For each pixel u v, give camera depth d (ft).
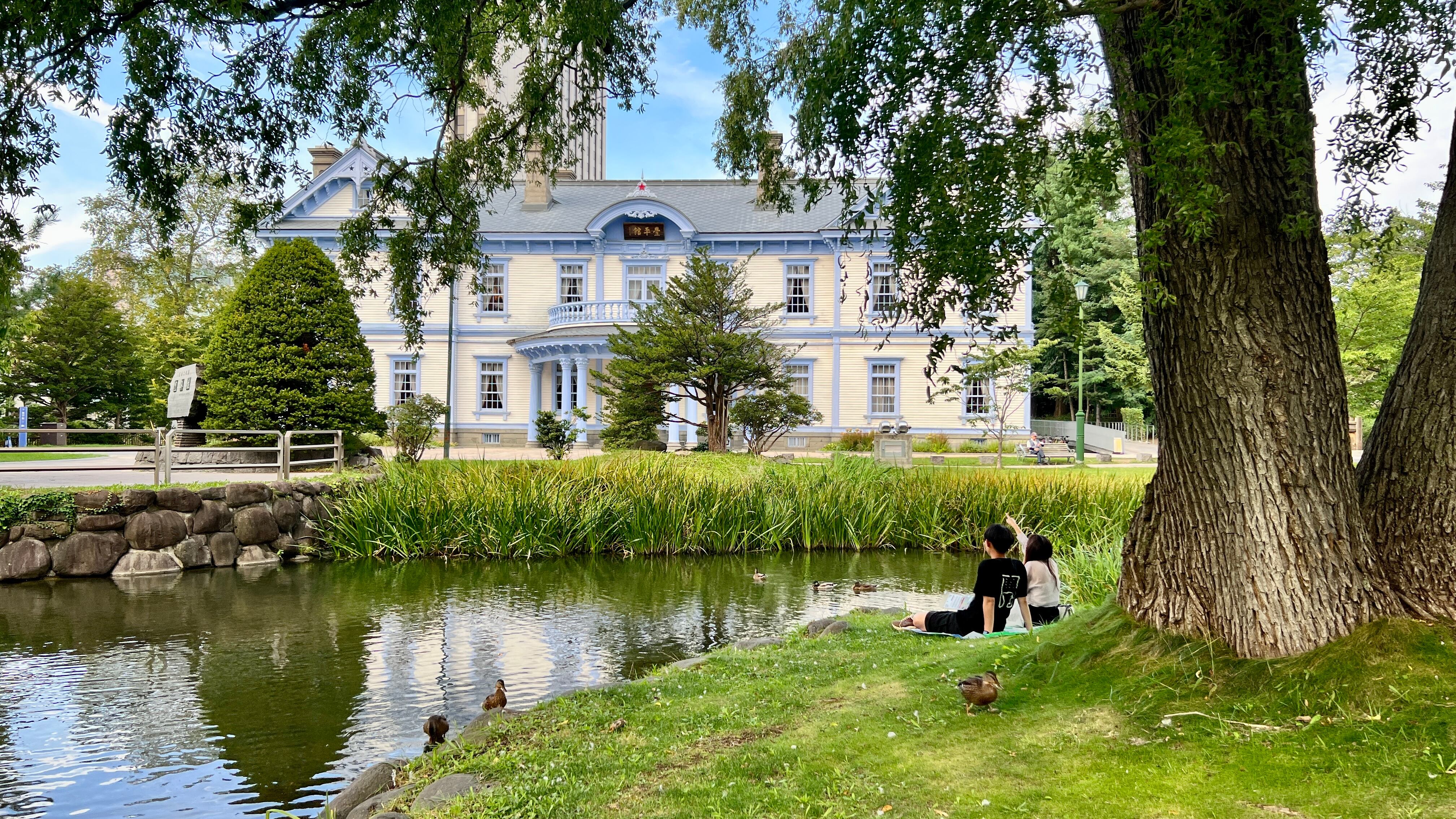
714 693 19.11
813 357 107.34
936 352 16.39
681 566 47.16
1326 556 13.84
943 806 11.53
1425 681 12.37
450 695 23.90
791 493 55.52
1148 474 62.80
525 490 51.67
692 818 11.69
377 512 49.85
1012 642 19.62
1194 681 14.06
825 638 25.30
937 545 53.98
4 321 97.40
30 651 28.50
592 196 118.62
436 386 108.88
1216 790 11.22
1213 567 14.64
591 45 26.04
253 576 43.34
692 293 71.31
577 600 37.42
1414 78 15.84
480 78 27.96
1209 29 11.94
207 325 123.85
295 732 20.89
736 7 27.45
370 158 105.29
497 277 110.11
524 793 13.15
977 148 14.47
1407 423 14.48
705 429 77.56
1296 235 13.92
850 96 16.96
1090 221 135.85
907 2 13.60
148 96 20.90
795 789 12.46
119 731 20.93
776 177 28.04
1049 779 12.14
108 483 50.44
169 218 21.77
